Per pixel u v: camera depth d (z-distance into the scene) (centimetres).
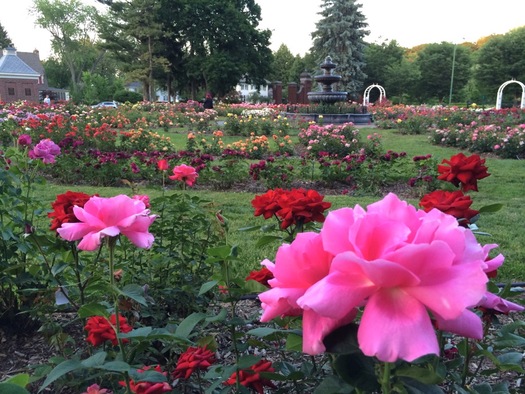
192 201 313
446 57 6194
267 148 1243
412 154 1262
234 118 1812
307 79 3712
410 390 90
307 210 184
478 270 73
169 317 280
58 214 202
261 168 813
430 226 78
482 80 5703
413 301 73
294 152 1295
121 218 143
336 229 81
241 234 525
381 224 78
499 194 787
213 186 859
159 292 282
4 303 291
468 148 1346
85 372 197
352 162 871
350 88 4538
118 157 873
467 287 72
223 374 154
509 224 592
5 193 290
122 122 1836
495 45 5612
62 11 6112
